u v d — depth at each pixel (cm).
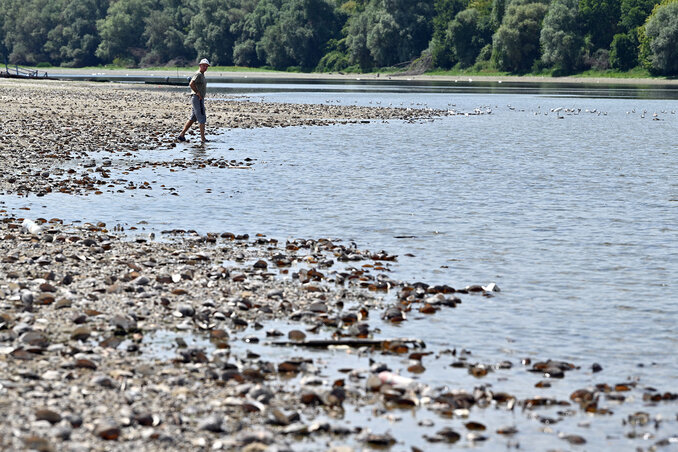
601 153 4806
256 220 2633
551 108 9988
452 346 1484
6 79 13762
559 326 1614
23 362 1295
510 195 3212
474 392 1250
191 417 1122
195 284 1795
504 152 4775
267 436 1058
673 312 1714
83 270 1883
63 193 2997
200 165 3853
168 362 1328
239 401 1166
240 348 1427
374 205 2941
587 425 1161
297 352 1423
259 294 1758
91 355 1330
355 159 4278
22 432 1029
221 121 6569
